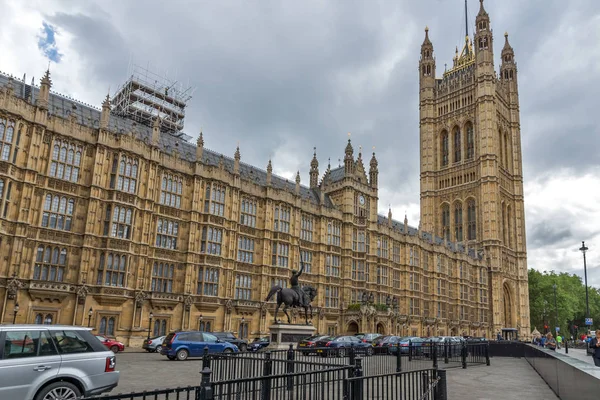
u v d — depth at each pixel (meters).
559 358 20.36
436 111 152.12
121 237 47.56
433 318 98.19
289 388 15.11
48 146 44.50
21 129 42.19
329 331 71.94
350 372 13.43
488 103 137.75
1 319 38.97
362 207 81.81
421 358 39.59
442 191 145.38
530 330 150.25
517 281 141.50
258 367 18.81
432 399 14.43
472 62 151.12
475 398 20.03
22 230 41.03
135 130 50.50
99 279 45.78
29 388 13.70
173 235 53.53
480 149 136.50
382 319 76.19
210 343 37.62
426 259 100.88
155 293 49.91
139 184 50.03
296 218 69.00
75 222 45.28
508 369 34.03
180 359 36.09
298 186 70.25
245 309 59.78
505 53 159.50
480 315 119.19
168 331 51.19
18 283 40.16
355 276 78.12
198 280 54.69
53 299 42.66
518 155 151.88
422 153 151.50
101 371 15.38
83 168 46.56
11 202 40.75
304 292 49.09
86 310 44.38
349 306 74.44
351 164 80.94
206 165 57.56
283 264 66.31
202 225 55.97
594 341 23.03
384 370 29.22
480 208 134.38
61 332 15.05
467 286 115.19
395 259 90.31
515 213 146.62
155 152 52.22
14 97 41.66
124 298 46.75
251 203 63.81
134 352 43.38
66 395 14.41
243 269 60.97
